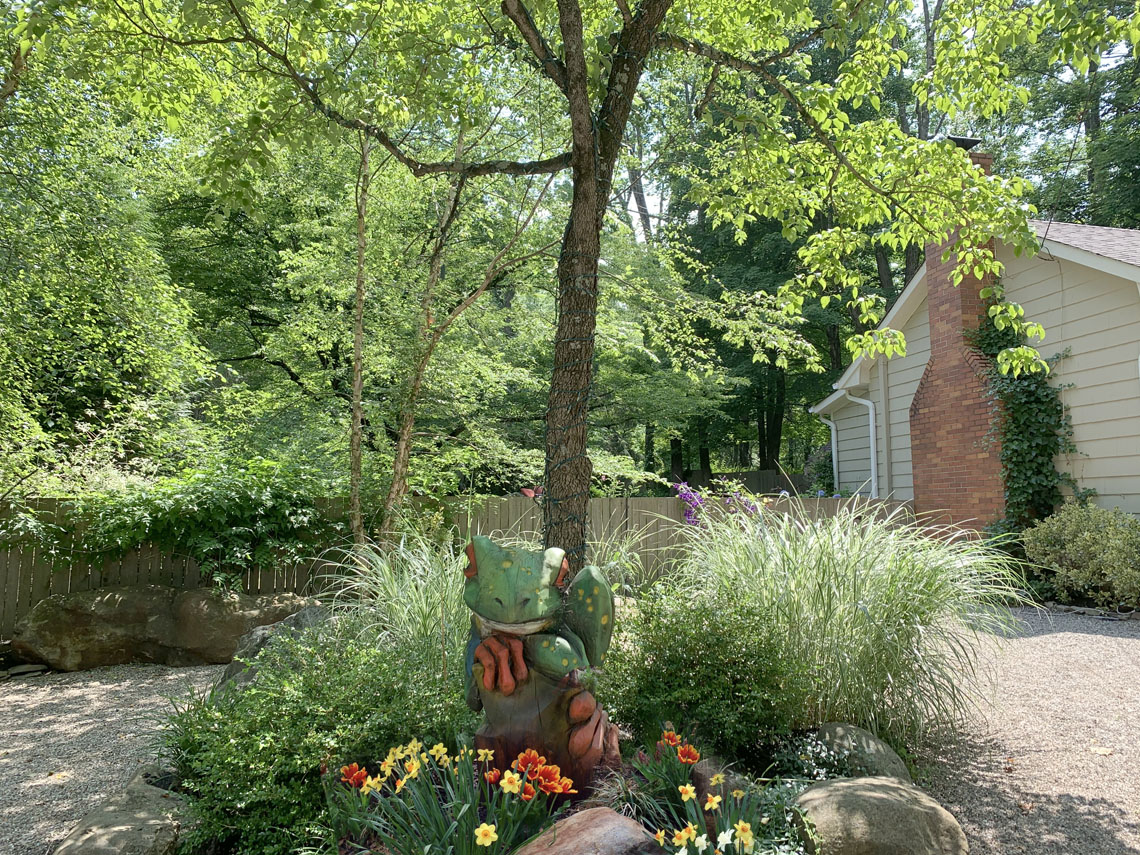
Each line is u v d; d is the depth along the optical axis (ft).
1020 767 13.43
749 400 74.54
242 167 14.32
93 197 27.91
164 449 33.60
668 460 86.17
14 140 26.08
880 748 11.87
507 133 26.86
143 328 30.25
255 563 25.81
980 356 35.32
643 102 27.66
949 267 36.76
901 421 43.27
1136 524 27.71
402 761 9.77
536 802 8.91
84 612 23.34
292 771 9.68
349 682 10.85
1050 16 15.15
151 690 20.49
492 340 31.91
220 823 9.44
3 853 10.96
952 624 14.92
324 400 33.01
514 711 9.38
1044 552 30.04
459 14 17.51
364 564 19.11
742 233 21.52
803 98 17.07
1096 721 15.69
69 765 14.74
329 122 14.42
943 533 35.35
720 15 20.02
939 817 9.24
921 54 67.00
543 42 13.64
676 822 9.00
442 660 13.08
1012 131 69.36
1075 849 10.62
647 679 12.00
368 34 17.12
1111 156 59.88
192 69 18.88
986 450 34.27
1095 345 31.12
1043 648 22.02
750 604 13.23
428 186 27.55
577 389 12.57
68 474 26.73
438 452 30.50
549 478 12.51
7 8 14.70
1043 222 37.17
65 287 27.53
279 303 41.11
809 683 12.37
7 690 21.02
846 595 13.67
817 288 62.18
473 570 9.48
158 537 25.35
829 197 19.94
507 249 25.39
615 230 36.88
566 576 10.08
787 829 9.07
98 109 28.58
